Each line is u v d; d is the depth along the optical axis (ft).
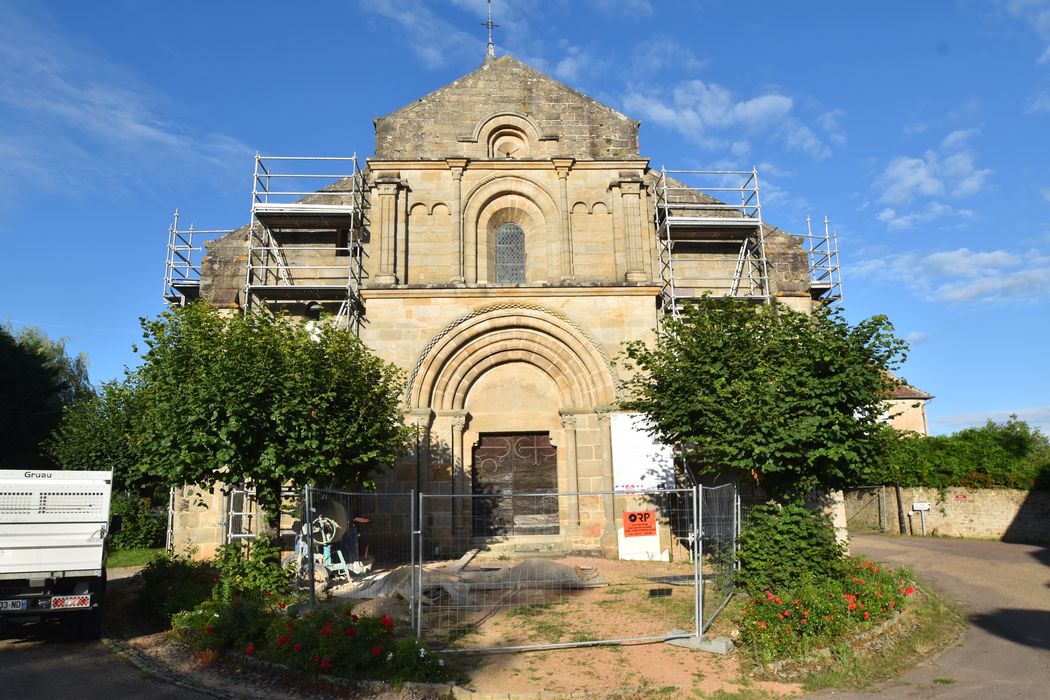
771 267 80.59
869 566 49.78
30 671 34.88
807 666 33.96
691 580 53.93
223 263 76.48
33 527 40.81
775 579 45.83
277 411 48.62
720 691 31.14
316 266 76.38
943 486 102.01
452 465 71.26
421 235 76.02
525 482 74.49
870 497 115.14
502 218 78.74
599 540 71.10
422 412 70.79
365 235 76.59
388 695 30.35
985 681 32.94
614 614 43.60
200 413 47.93
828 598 38.73
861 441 50.90
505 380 75.36
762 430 49.29
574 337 73.51
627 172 78.13
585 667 33.63
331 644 32.63
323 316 62.44
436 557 68.28
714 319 55.98
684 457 58.54
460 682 31.42
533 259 77.41
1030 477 91.61
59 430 108.47
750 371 52.54
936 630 42.24
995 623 45.16
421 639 35.40
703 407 52.54
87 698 30.63
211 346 50.67
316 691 31.30
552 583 50.88
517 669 33.22
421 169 77.25
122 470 94.38
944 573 64.80
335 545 55.88
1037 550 80.59
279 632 35.01
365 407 54.90
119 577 69.51
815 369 51.47
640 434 70.13
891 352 51.90
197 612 41.37
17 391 122.52
